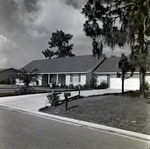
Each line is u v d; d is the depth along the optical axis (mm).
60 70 33000
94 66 29891
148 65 10820
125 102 11500
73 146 5727
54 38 59375
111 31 13562
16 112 11234
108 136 6938
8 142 5809
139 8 11305
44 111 11398
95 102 12000
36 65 39188
